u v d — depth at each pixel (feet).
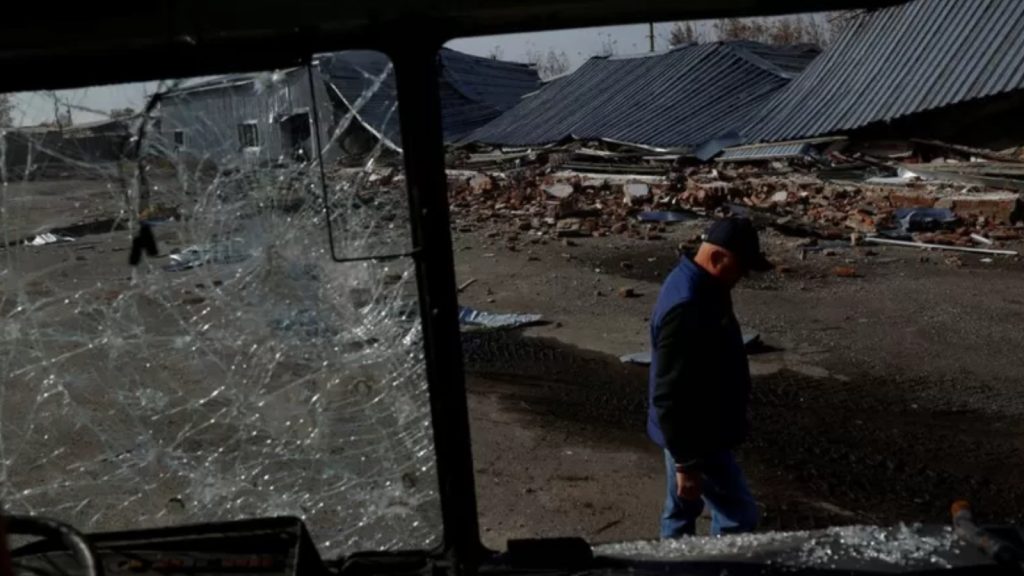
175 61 6.46
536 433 22.52
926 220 46.70
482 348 30.12
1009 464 20.25
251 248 12.48
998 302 33.83
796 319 32.50
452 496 6.98
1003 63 59.62
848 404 24.23
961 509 7.05
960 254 41.98
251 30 6.30
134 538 6.88
